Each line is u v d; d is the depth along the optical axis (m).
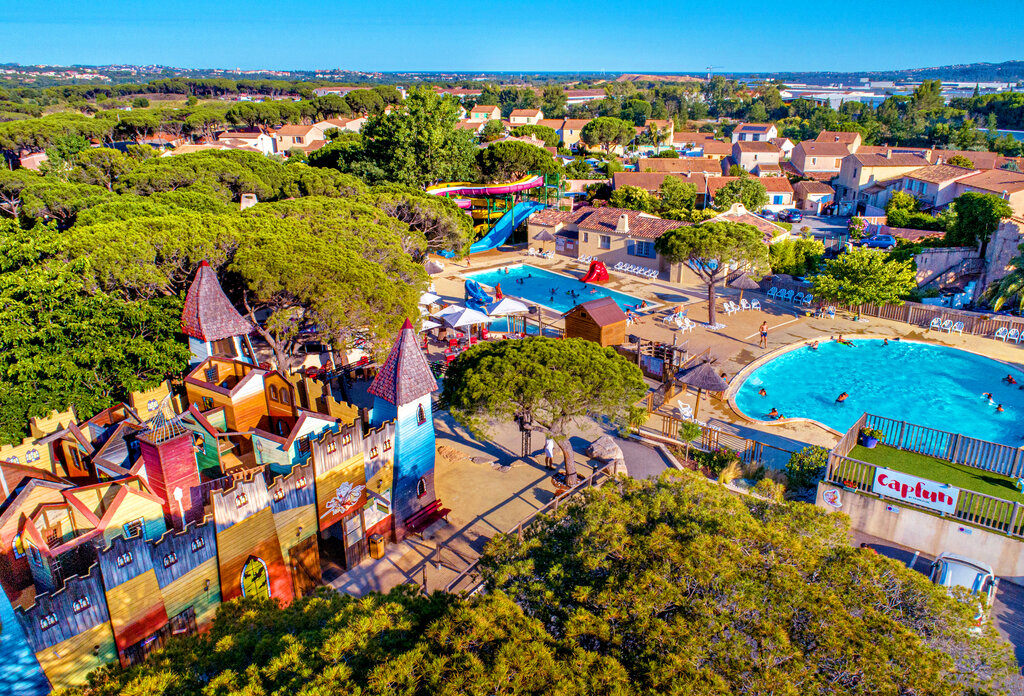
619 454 28.28
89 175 70.56
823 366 41.44
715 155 138.38
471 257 69.06
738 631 10.84
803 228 85.62
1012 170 96.69
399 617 11.51
